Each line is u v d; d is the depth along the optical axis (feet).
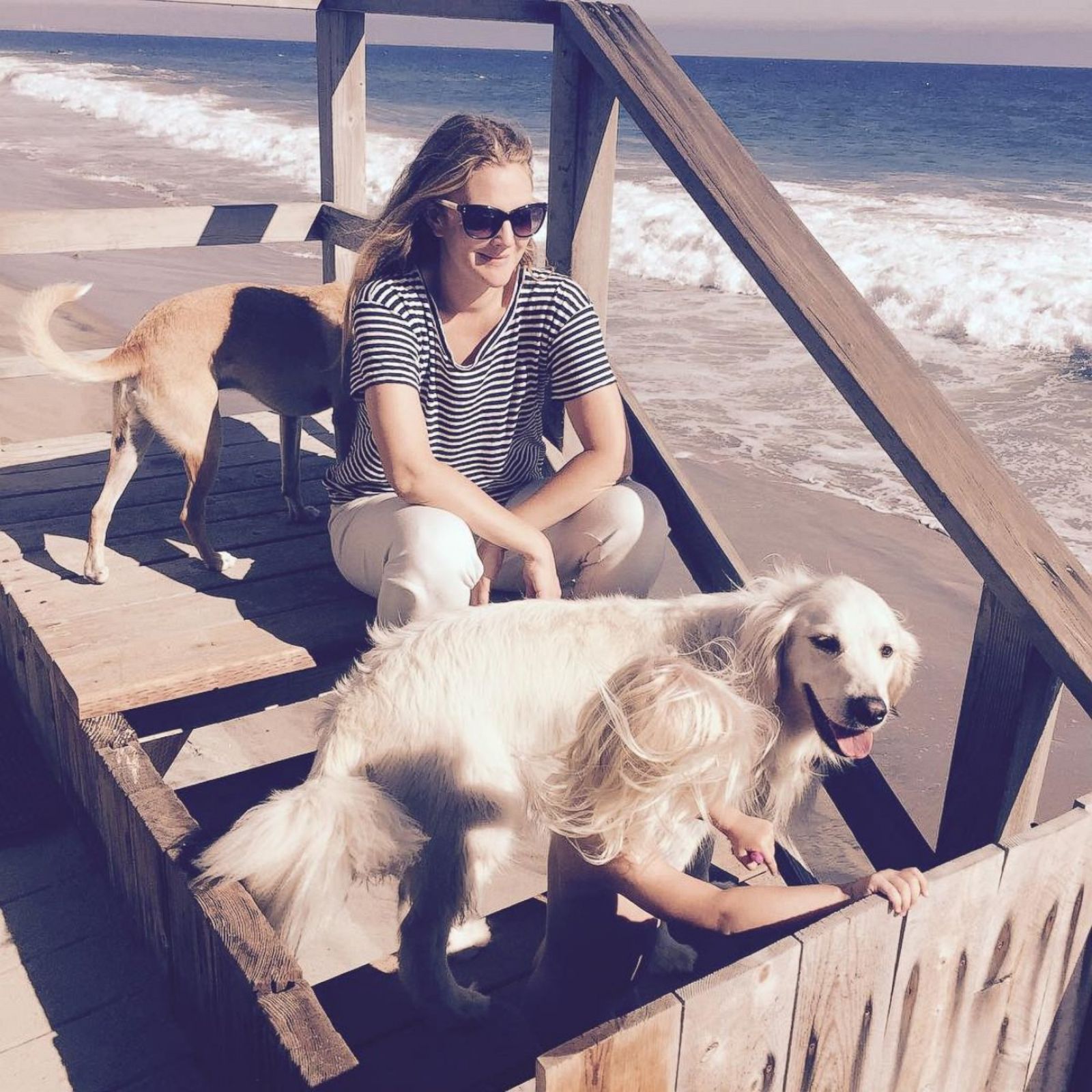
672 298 41.78
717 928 5.83
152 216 12.88
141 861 7.80
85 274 40.11
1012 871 5.73
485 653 7.37
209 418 10.41
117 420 10.39
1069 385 31.09
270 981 5.98
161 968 8.00
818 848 12.35
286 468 11.82
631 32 9.35
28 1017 7.92
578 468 8.61
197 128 90.94
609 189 10.26
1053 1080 6.85
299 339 11.09
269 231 13.82
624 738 5.72
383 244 8.24
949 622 17.60
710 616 7.64
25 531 11.44
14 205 53.67
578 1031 6.91
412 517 8.20
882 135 120.16
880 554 19.97
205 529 10.52
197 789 10.41
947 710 15.34
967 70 437.58
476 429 8.77
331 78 13.66
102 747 8.12
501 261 7.95
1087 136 123.03
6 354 29.19
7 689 11.34
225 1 12.74
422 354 8.33
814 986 5.14
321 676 10.08
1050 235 52.65
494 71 268.21
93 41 481.87
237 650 9.08
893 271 42.50
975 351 35.45
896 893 5.30
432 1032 7.66
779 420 27.40
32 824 9.84
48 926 8.76
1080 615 6.81
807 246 7.98
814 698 7.16
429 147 8.04
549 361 8.60
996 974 6.06
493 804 7.26
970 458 7.20
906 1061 5.90
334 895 6.70
